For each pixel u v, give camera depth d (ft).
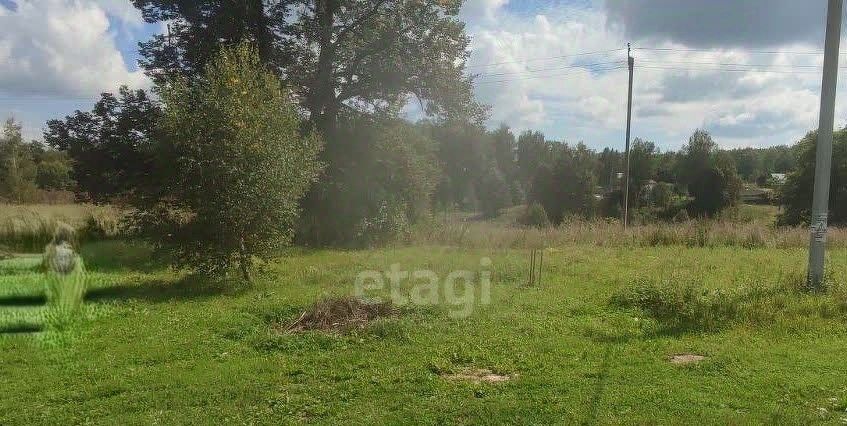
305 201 72.18
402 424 16.69
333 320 28.63
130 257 52.80
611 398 18.37
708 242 67.10
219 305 33.35
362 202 72.43
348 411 17.71
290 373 21.27
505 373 21.22
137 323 29.17
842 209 114.73
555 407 17.67
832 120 34.78
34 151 146.72
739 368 21.21
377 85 78.18
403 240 72.02
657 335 26.11
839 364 21.58
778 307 30.09
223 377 20.84
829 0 35.42
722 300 30.53
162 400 18.85
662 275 37.78
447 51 79.41
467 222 80.79
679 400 18.16
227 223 39.32
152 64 67.21
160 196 42.88
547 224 80.69
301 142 43.83
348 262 50.83
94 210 71.56
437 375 21.07
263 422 17.07
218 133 39.55
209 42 65.41
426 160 83.87
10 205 78.64
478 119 85.51
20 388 20.06
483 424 16.63
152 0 66.49
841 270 44.01
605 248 63.87
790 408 17.40
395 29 77.15
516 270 44.34
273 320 29.37
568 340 25.34
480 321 28.71
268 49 69.72
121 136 65.41
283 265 48.34
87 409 18.25
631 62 89.86
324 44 75.97
